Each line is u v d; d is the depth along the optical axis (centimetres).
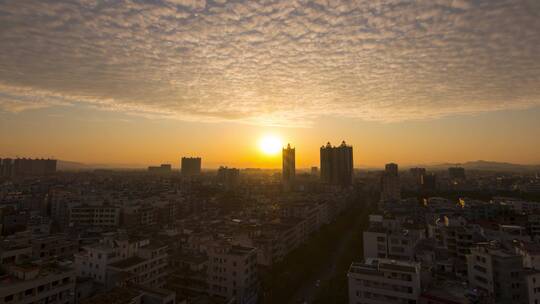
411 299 8131
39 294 7512
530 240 14050
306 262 15212
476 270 9825
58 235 14038
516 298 8881
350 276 8900
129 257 10500
